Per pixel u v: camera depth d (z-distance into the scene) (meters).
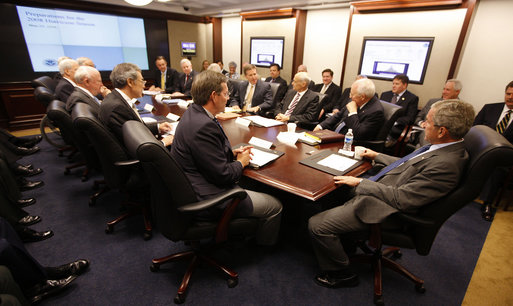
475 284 1.55
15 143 3.16
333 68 4.95
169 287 1.45
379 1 3.68
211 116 1.34
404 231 1.31
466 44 3.27
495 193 2.28
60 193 2.42
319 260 1.43
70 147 3.29
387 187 1.23
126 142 1.06
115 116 1.64
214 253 1.71
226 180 1.23
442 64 3.37
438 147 1.22
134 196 2.01
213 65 3.90
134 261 1.63
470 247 1.88
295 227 1.97
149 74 6.29
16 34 4.41
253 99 3.55
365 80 2.16
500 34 3.03
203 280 1.50
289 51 5.24
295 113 3.03
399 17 3.60
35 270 1.25
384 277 1.58
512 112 2.43
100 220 2.04
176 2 5.96
